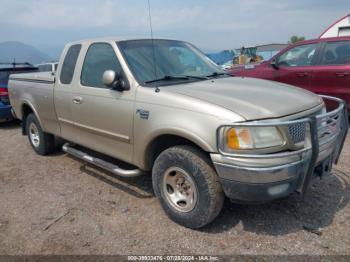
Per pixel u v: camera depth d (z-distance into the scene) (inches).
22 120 231.5
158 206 143.4
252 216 130.8
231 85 136.0
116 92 140.6
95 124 155.2
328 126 121.2
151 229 125.7
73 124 171.8
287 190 106.8
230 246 113.2
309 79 265.7
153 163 138.3
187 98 117.1
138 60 144.7
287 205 137.5
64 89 172.9
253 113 106.3
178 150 119.1
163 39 168.4
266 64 299.9
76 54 170.6
